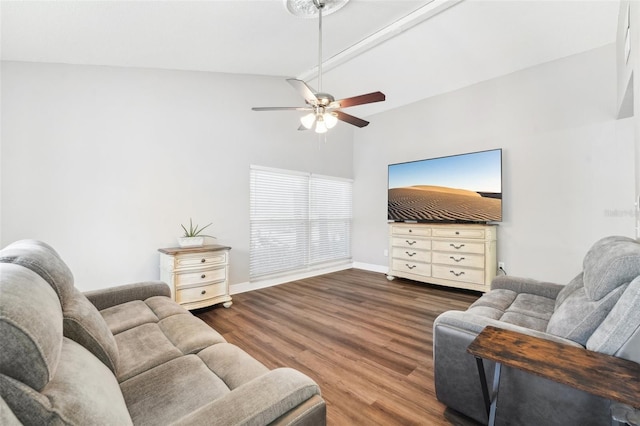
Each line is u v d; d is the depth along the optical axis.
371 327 2.82
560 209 3.50
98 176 3.00
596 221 3.28
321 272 5.11
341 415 1.65
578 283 1.83
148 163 3.29
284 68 4.03
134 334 1.63
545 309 2.00
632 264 1.24
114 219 3.09
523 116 3.76
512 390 1.34
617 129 3.16
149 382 1.21
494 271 3.83
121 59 2.97
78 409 0.66
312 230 4.99
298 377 0.98
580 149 3.37
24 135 2.65
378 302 3.57
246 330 2.75
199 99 3.66
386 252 5.24
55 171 2.78
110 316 1.83
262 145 4.26
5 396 0.58
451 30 3.25
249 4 2.42
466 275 3.85
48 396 0.64
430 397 1.79
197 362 1.37
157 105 3.35
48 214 2.75
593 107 3.28
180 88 3.51
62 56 2.70
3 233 2.57
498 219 3.84
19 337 0.61
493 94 4.01
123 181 3.14
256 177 4.21
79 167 2.90
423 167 4.55
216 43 2.98
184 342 1.54
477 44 3.45
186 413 1.04
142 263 3.25
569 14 2.86
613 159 3.18
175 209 3.47
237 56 3.40
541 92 3.62
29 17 2.09
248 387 0.91
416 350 2.37
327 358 2.25
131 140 3.19
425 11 2.92
